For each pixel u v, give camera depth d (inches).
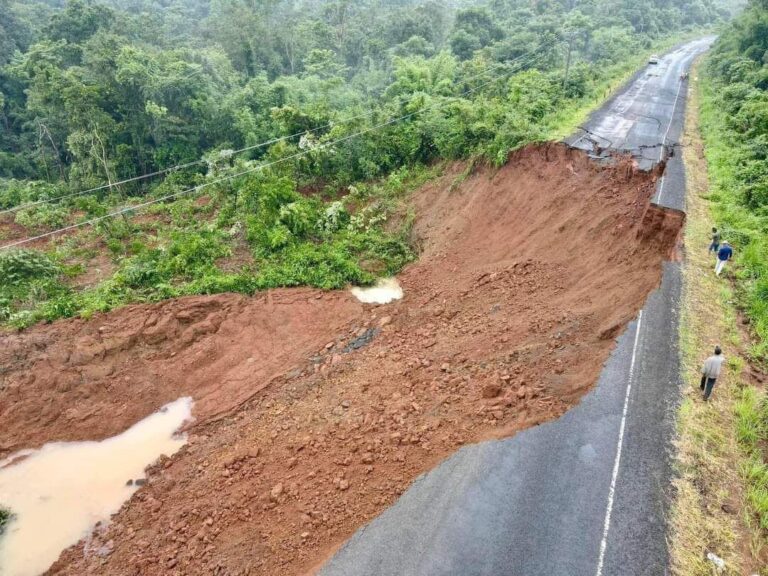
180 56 1449.3
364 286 824.9
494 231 851.4
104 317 692.1
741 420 388.2
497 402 452.4
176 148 1332.4
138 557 415.5
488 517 339.6
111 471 521.3
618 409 403.9
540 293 658.2
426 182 1101.7
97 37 1398.9
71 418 574.6
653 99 1216.2
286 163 1110.4
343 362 633.6
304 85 1560.0
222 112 1370.6
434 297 754.2
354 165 1182.9
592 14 2618.1
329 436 485.4
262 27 1914.4
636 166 751.1
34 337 652.1
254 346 677.3
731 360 442.3
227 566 370.0
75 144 1261.1
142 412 591.5
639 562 304.2
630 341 467.8
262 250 858.8
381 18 2365.9
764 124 871.1
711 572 296.4
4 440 550.0
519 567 308.5
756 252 565.3
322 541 364.2
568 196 789.9
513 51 1740.9
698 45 2361.0
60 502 490.0
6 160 1435.8
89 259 924.0
